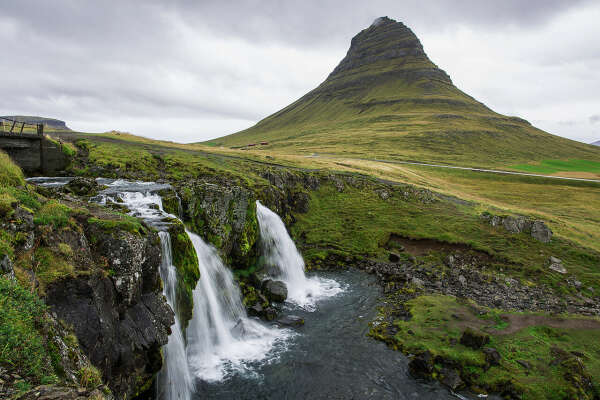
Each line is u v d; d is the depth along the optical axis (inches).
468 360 805.9
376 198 2504.9
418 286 1350.9
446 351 845.2
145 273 674.2
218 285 1071.6
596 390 706.8
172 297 803.4
